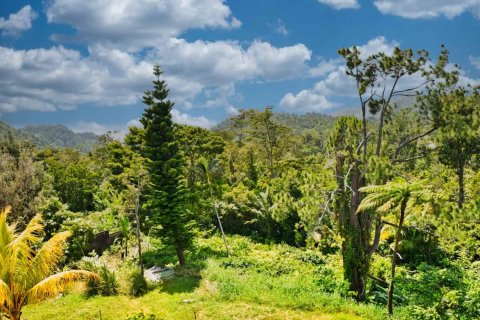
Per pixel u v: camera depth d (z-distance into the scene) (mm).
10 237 14102
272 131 62281
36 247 22219
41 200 27797
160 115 25750
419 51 21078
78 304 18906
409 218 25297
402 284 22422
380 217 21375
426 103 22141
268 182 47438
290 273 24594
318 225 21312
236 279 21531
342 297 19906
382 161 20031
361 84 21750
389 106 23172
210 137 58500
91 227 27062
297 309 17656
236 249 31578
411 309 17406
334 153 22547
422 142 24266
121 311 18094
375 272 23922
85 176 52625
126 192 28781
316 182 21812
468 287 19797
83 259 23031
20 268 13984
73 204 50375
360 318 16656
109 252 28578
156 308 18297
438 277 21156
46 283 13578
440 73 21547
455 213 18219
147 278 22188
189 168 42188
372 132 22344
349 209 21016
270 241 35781
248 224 39188
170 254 28844
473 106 22109
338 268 26125
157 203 25203
